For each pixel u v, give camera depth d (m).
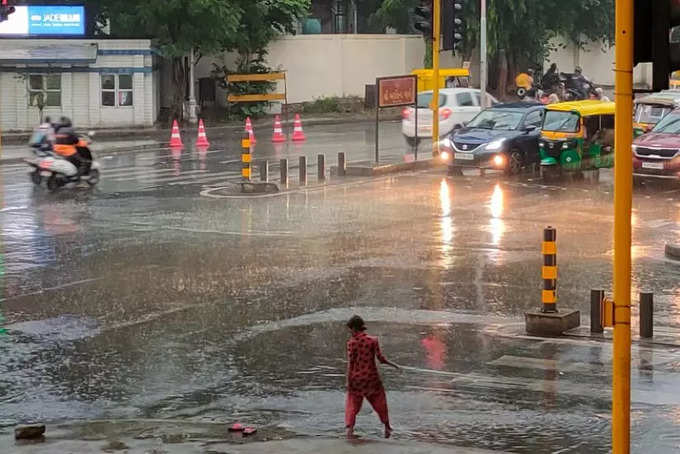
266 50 77.12
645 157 40.28
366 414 15.29
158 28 68.06
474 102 56.66
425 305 22.11
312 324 20.59
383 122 73.50
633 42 9.36
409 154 51.44
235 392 16.42
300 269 25.66
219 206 35.88
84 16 67.25
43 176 41.62
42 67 66.31
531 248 28.39
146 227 31.64
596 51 96.00
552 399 15.88
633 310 21.67
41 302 22.36
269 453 12.77
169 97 73.31
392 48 81.62
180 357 18.34
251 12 72.38
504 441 13.88
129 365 17.86
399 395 16.14
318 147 56.19
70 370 17.56
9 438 13.84
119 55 66.94
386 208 35.34
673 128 42.03
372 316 21.20
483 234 30.44
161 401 15.98
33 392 16.42
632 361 17.89
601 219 33.09
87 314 21.34
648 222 32.66
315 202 36.84
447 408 15.46
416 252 27.77
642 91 9.52
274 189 39.38
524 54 84.62
